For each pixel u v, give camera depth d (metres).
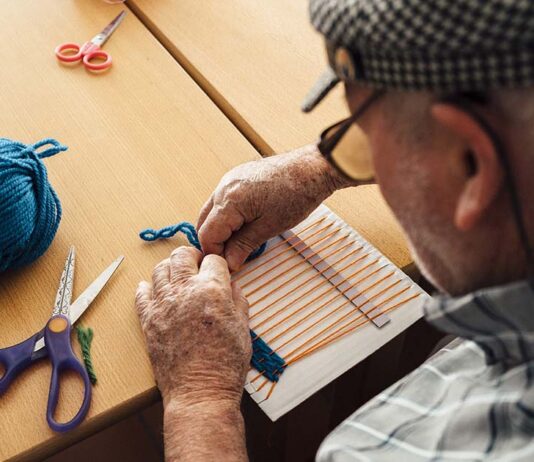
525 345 0.49
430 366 0.64
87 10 1.28
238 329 0.75
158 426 1.33
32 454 0.70
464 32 0.38
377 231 0.92
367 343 0.80
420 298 0.84
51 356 0.76
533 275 0.46
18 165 0.79
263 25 1.26
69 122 1.05
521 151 0.42
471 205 0.44
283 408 0.74
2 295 0.82
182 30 1.24
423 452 0.56
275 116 1.07
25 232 0.80
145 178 0.97
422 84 0.42
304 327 0.81
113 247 0.88
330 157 0.67
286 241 0.91
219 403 0.71
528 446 0.47
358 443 0.61
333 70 0.50
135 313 0.81
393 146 0.49
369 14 0.42
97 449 1.29
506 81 0.39
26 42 1.19
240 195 0.85
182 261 0.82
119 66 1.15
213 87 1.12
